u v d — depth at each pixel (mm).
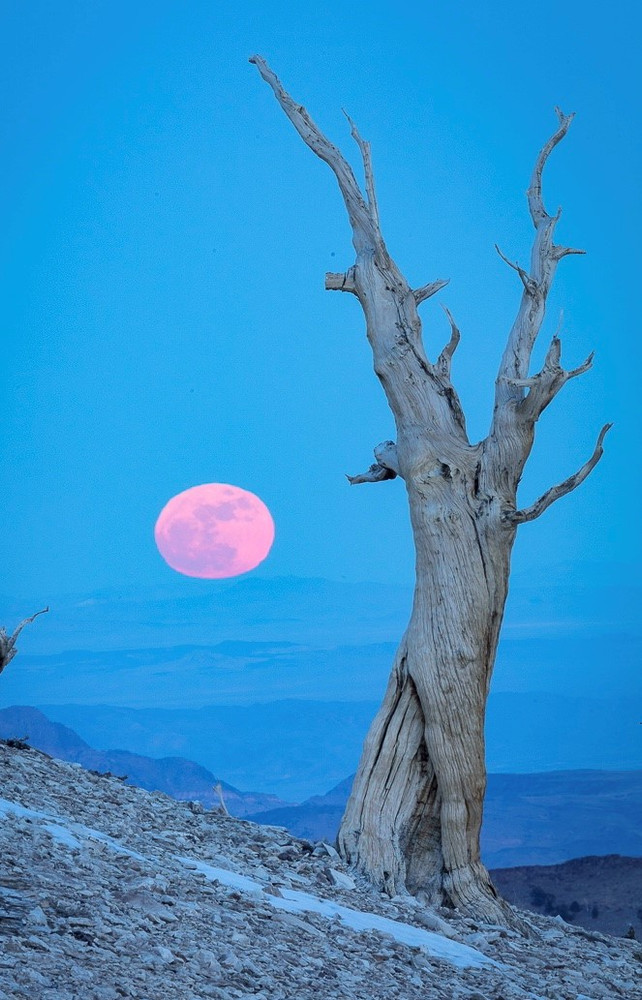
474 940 31938
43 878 22312
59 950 18406
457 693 37031
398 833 37156
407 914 32875
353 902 32062
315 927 26312
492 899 36719
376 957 25344
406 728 37969
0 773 34906
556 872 129750
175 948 20672
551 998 26625
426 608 37844
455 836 36875
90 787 37844
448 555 37812
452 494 38219
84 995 16891
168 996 18000
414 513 38562
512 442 38469
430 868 37250
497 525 37938
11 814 27156
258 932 24031
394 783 37688
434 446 38750
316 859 36125
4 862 22750
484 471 38500
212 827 36938
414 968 25594
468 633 37375
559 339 37812
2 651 39219
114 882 23906
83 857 25000
